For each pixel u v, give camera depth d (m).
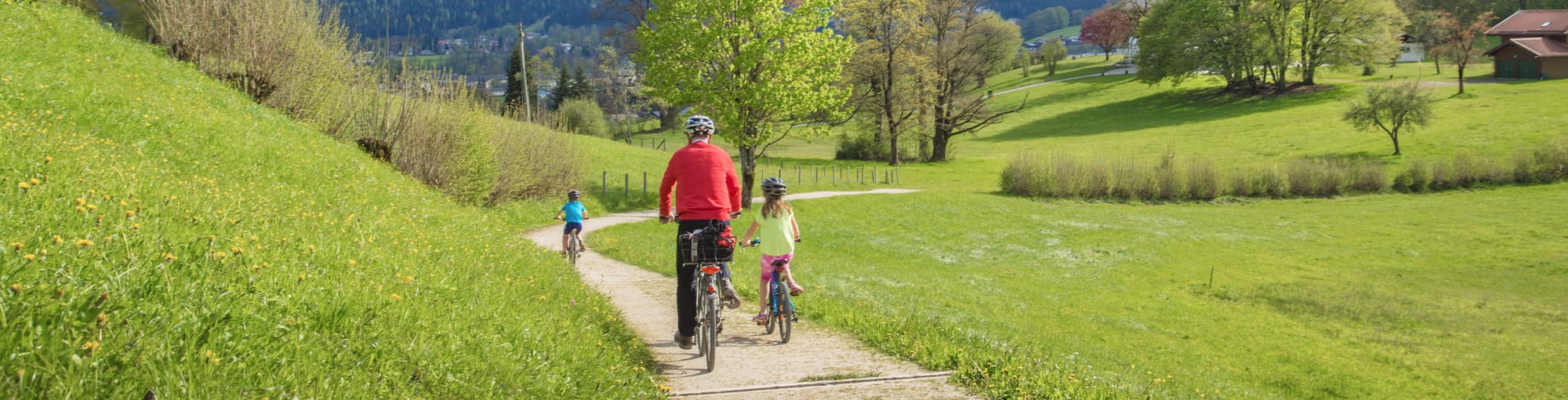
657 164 53.88
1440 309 25.89
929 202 45.44
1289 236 40.25
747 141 35.34
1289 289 29.17
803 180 57.34
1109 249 36.62
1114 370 14.54
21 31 14.17
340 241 6.82
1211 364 18.72
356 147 22.78
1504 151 60.53
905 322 9.41
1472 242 38.38
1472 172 53.72
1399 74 109.44
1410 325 23.92
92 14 21.42
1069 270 32.00
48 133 7.80
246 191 8.71
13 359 2.84
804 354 7.46
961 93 75.75
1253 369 18.70
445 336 5.02
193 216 5.86
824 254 31.47
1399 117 65.25
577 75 122.62
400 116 24.53
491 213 26.86
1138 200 51.72
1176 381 15.09
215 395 3.23
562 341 5.94
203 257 4.42
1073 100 116.88
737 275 15.28
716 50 34.66
